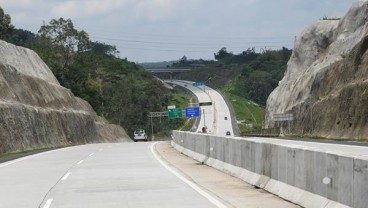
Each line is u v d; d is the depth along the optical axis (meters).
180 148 33.66
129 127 135.88
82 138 75.50
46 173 19.59
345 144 44.22
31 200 12.62
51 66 102.62
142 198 12.69
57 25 106.38
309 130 75.81
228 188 14.30
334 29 97.25
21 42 162.75
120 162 24.50
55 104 69.94
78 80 106.81
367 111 58.12
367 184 8.29
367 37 68.38
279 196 12.30
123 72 173.12
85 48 108.25
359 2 86.56
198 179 16.72
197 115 104.94
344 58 75.12
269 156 13.76
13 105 51.09
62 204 11.92
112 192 13.83
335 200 9.46
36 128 55.66
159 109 147.50
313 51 102.56
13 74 60.00
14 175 18.98
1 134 45.38
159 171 19.64
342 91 66.12
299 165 11.44
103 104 127.50
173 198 12.59
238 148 17.25
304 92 88.88
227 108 175.25
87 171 20.14
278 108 103.69
